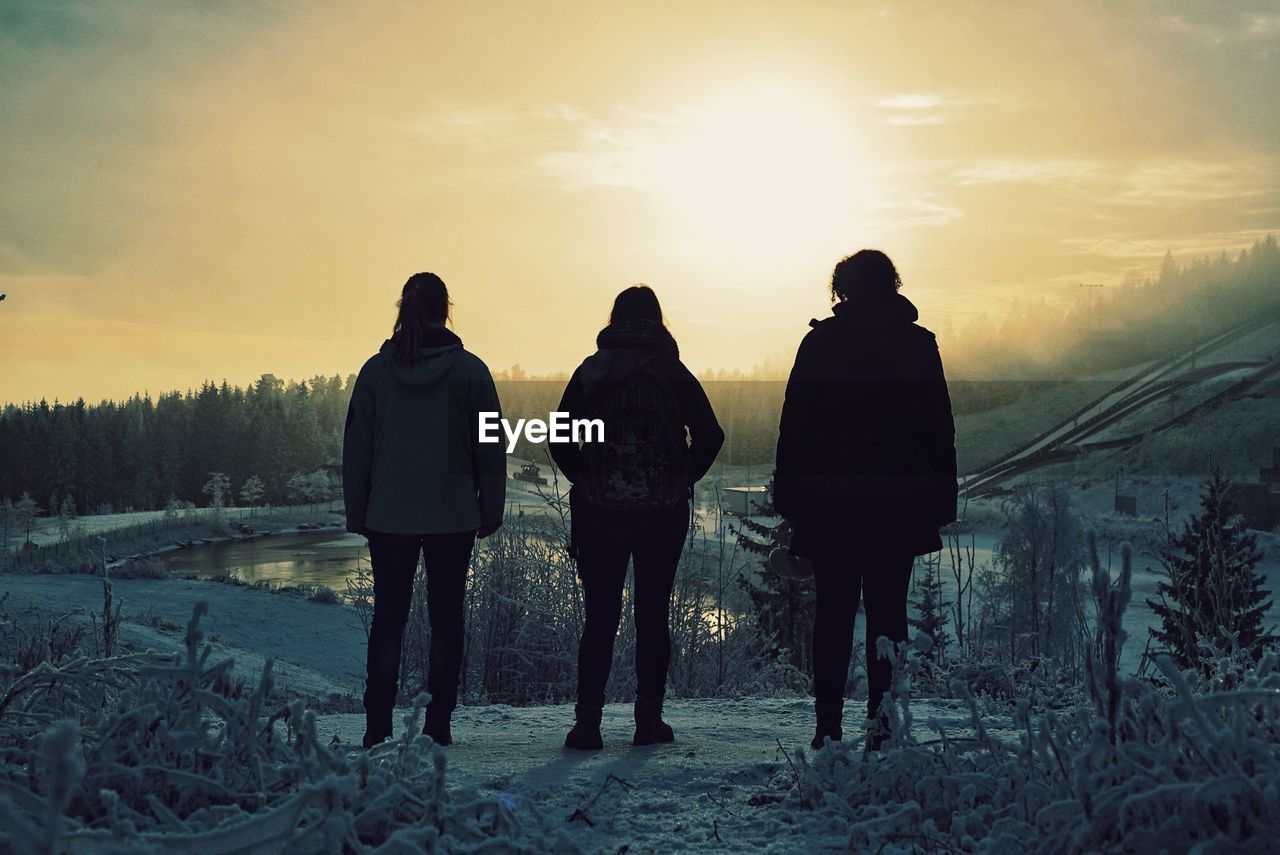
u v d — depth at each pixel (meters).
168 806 2.49
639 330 4.73
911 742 3.02
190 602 35.94
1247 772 2.28
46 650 4.43
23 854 1.52
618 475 4.62
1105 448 148.00
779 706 6.68
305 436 188.00
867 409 4.20
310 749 2.69
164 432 175.75
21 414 168.50
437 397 4.71
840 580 4.26
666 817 3.20
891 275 4.35
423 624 8.98
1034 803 2.53
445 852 2.17
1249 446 130.38
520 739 5.00
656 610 4.73
